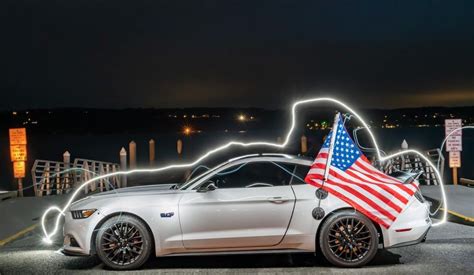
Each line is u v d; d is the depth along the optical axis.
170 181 21.95
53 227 11.53
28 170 37.69
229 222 7.46
